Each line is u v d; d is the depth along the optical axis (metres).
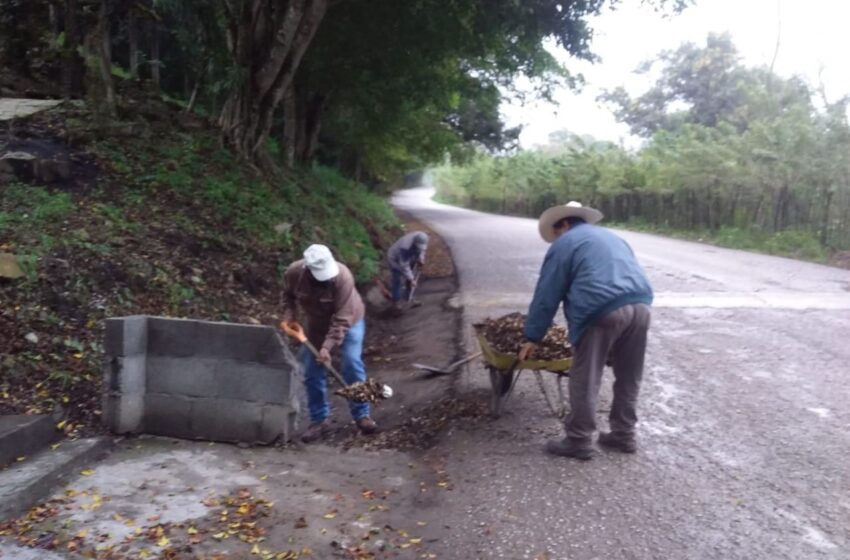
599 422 5.91
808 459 5.10
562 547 4.11
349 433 6.27
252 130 13.27
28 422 5.12
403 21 14.90
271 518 4.42
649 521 4.35
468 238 20.92
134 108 12.41
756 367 7.14
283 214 11.41
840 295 10.54
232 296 8.48
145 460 5.22
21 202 7.96
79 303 6.75
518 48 16.83
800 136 18.03
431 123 26.05
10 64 12.30
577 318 5.05
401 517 4.56
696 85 38.72
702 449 5.33
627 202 28.09
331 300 5.99
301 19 12.67
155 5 12.85
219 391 5.60
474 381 7.02
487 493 4.78
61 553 3.94
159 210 9.29
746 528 4.23
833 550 3.99
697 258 15.29
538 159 41.31
